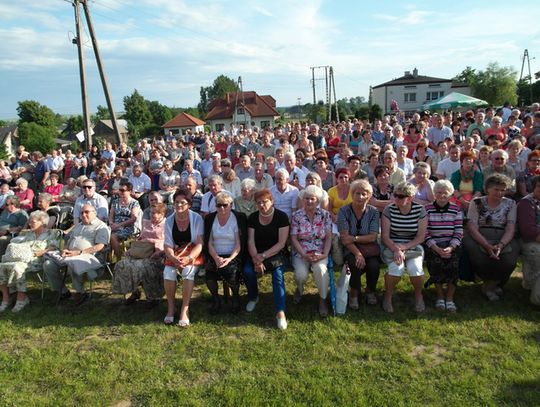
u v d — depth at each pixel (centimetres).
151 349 383
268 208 461
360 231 462
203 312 461
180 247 465
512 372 323
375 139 1206
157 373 344
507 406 286
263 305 472
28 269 497
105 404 311
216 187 597
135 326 433
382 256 459
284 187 578
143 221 514
